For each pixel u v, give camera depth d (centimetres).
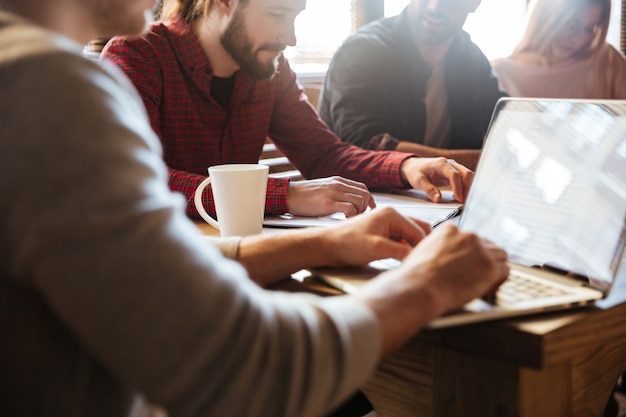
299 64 328
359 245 94
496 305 79
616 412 101
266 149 271
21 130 53
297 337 59
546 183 102
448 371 84
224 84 189
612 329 83
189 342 55
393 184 176
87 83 55
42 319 58
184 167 188
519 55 291
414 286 70
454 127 260
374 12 333
